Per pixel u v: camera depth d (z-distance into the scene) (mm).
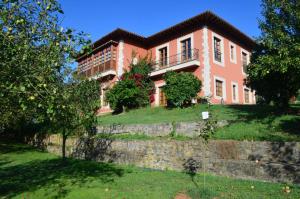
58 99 6559
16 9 6629
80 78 12125
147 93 22312
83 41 6824
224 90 21734
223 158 8961
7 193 8453
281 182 7359
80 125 13039
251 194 6594
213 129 9508
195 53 21109
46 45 6773
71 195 7645
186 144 9961
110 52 25250
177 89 17672
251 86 13008
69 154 15930
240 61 24516
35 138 21422
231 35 23797
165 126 12938
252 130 9742
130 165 11703
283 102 12703
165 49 24562
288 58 9031
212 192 6891
